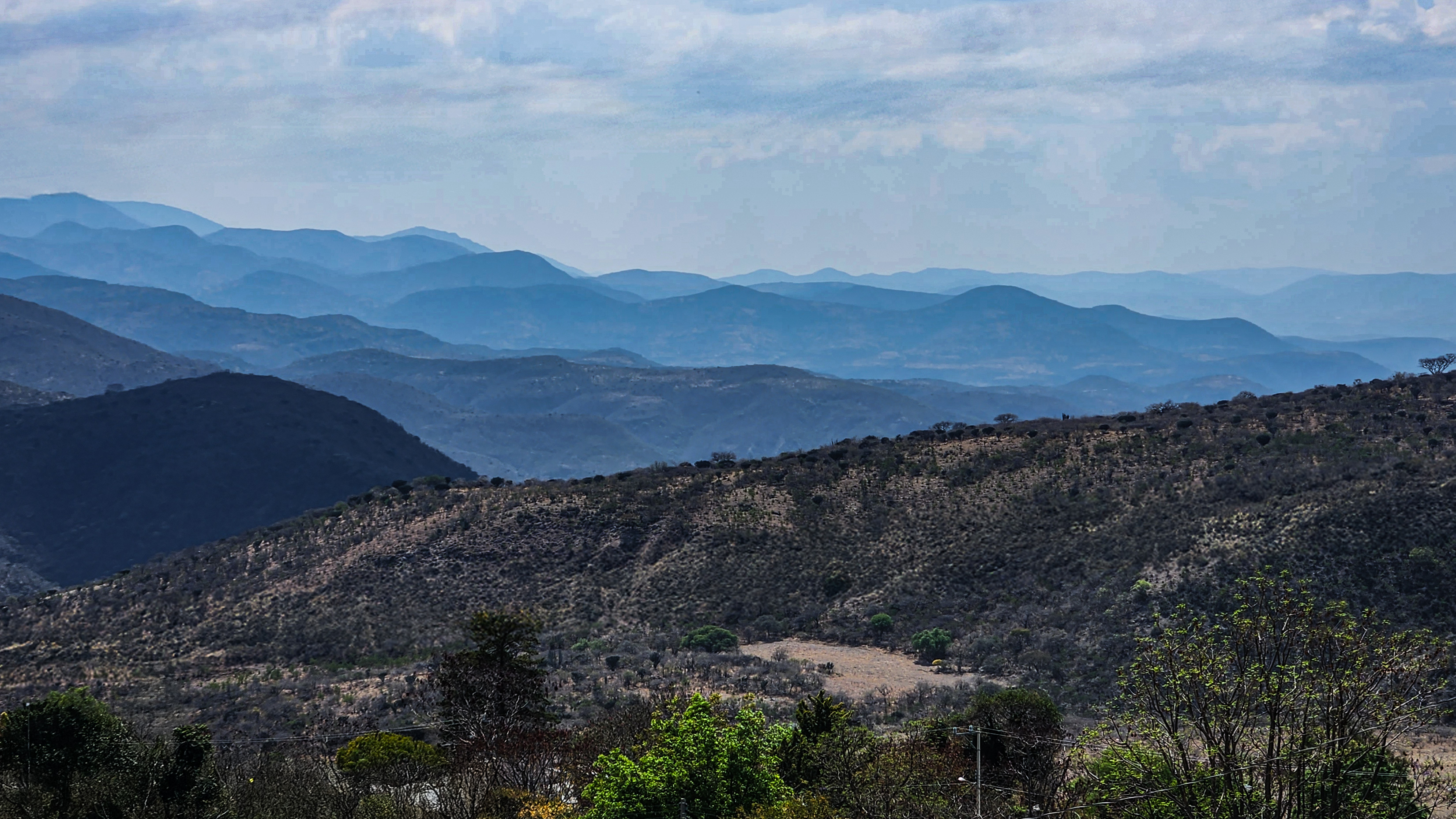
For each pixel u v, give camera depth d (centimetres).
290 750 5559
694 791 2975
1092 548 8588
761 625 8925
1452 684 4500
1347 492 7681
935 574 9088
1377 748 2302
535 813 3127
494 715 4516
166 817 3512
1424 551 6562
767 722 5441
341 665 8750
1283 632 2375
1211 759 2348
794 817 2856
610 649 8462
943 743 3719
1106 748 2616
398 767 4203
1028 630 7500
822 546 10194
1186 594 7062
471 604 10269
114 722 3834
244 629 10006
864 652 8106
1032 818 2927
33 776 3631
